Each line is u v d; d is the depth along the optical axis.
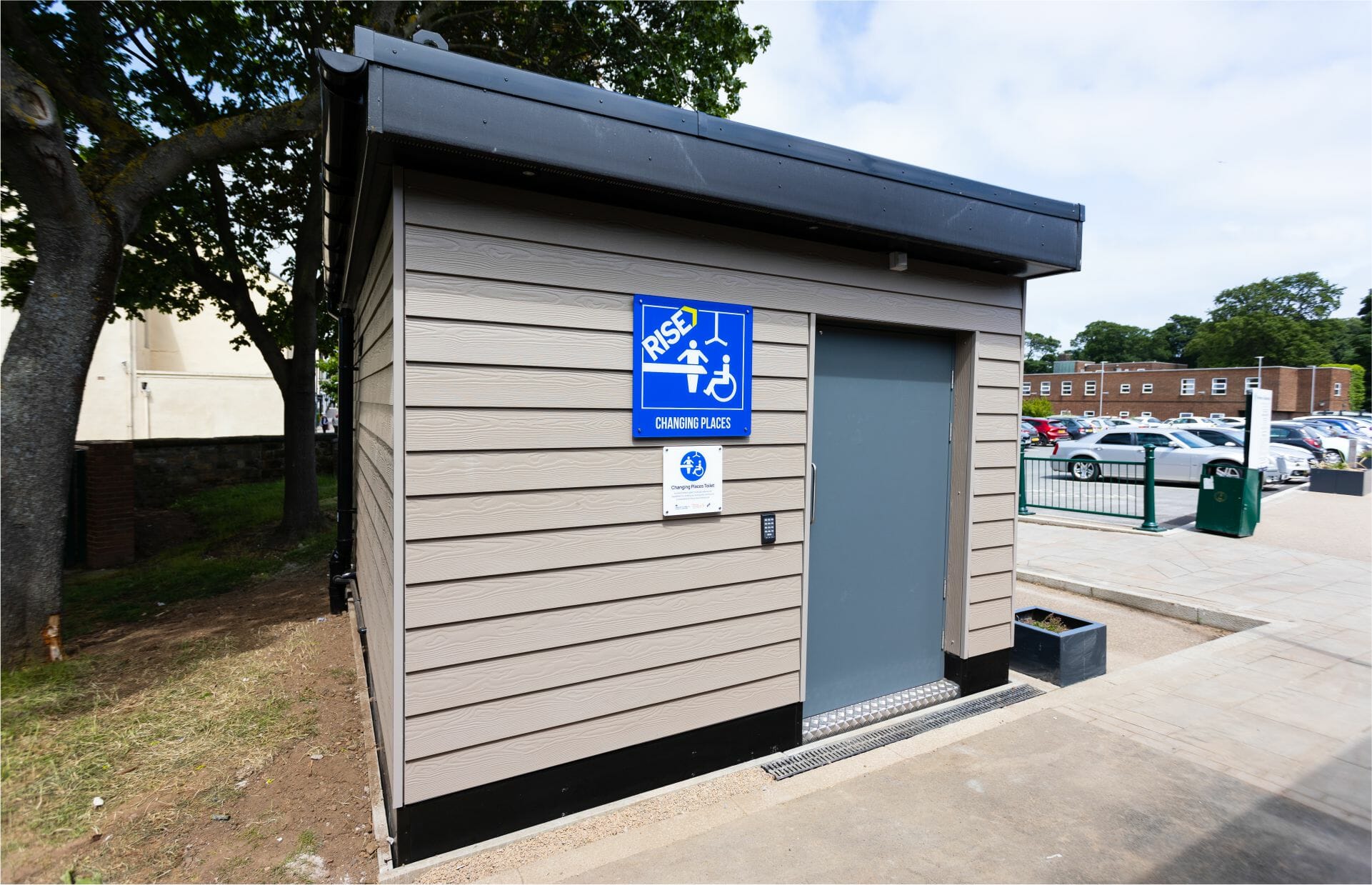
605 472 2.82
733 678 3.23
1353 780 3.06
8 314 13.81
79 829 2.73
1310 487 14.14
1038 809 2.83
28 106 4.33
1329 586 6.64
